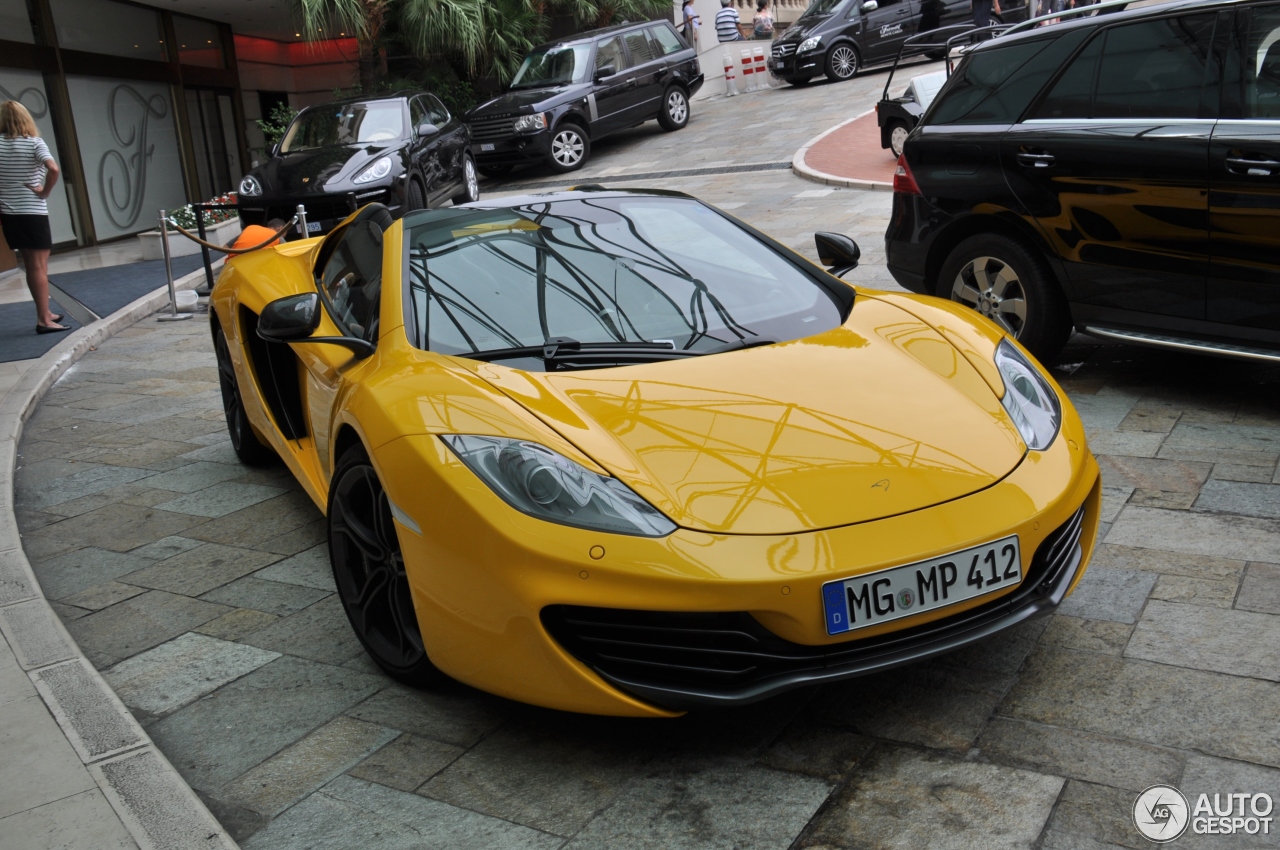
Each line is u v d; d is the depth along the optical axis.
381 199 11.01
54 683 2.85
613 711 2.25
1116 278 4.46
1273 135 3.89
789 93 20.91
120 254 13.62
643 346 2.87
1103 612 2.84
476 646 2.34
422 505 2.36
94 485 4.76
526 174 17.56
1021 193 4.72
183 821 2.22
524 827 2.16
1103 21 4.56
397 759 2.44
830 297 3.26
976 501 2.31
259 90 21.34
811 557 2.15
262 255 4.58
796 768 2.29
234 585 3.55
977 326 3.05
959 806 2.11
